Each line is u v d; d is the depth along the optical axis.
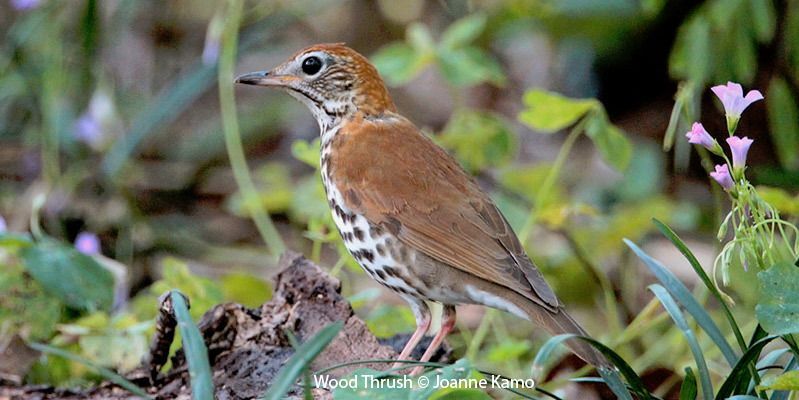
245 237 14.66
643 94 16.38
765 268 6.85
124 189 13.88
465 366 6.37
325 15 17.58
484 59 12.70
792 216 11.86
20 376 8.89
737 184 6.74
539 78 16.70
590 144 16.08
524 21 15.95
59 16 14.37
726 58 12.73
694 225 13.72
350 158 8.55
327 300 8.23
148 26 16.33
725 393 6.77
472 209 8.27
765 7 12.46
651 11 14.37
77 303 9.45
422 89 17.03
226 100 12.91
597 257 12.67
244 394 7.66
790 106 12.81
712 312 12.44
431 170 8.47
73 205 13.77
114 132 14.29
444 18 17.17
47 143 13.68
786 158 12.98
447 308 8.38
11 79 14.30
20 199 13.95
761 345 6.51
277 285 8.37
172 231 14.27
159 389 8.02
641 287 13.05
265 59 17.45
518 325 12.07
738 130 15.07
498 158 12.65
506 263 7.95
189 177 15.59
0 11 15.42
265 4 16.36
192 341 6.43
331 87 9.02
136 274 13.42
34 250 9.55
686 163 15.00
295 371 5.94
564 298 12.75
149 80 16.11
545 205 12.34
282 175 14.60
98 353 9.18
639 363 10.93
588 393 10.13
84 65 14.20
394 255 8.30
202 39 16.78
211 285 9.95
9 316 9.26
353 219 8.47
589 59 16.41
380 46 17.45
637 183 14.48
